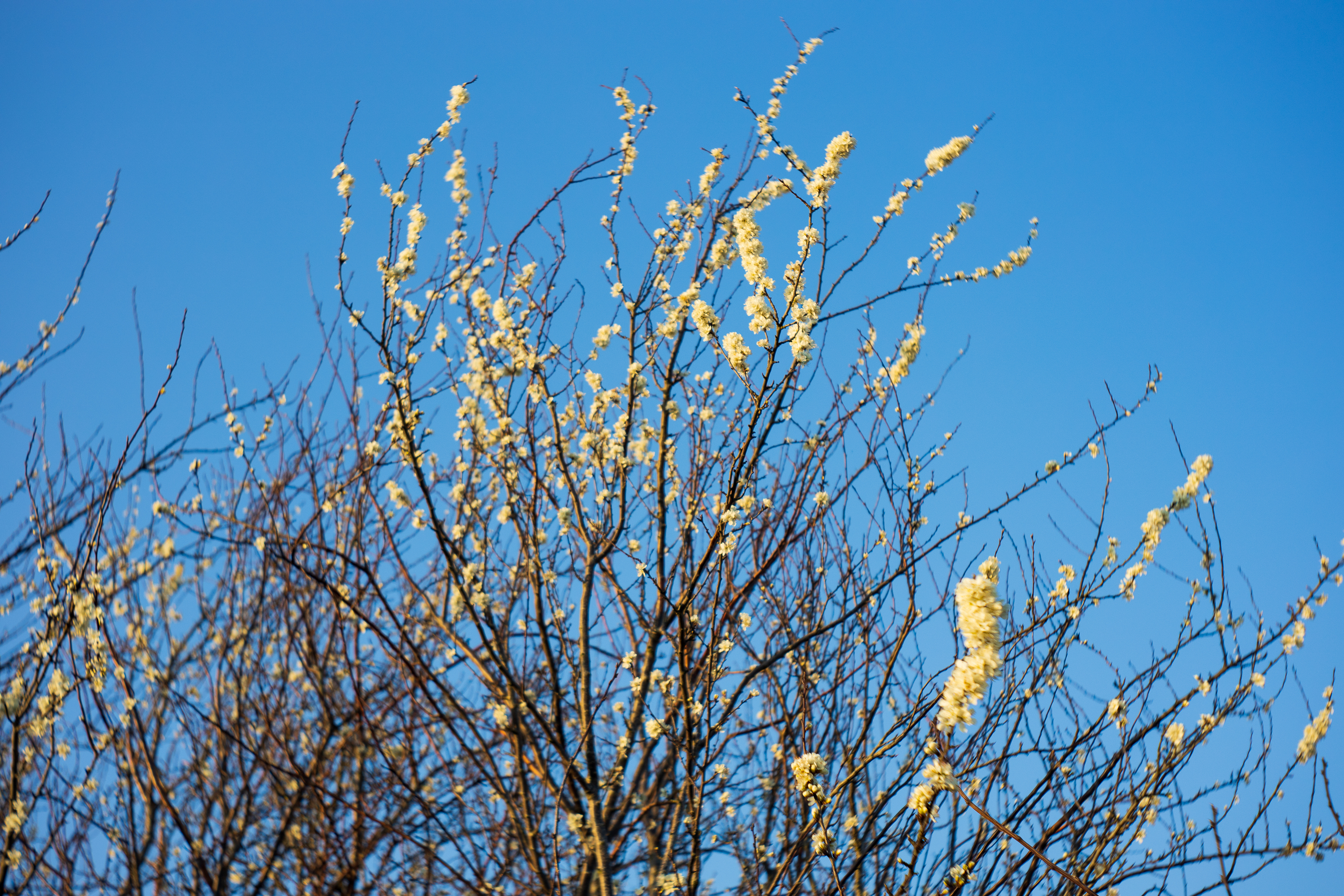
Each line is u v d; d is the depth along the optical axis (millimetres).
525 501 5602
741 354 4379
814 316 4328
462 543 5641
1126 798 4602
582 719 5223
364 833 5281
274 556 5129
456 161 5695
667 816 5664
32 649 4996
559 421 5652
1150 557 5125
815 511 5340
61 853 5070
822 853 3479
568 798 5176
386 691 5371
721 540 4930
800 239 4414
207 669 5695
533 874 5164
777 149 4727
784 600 5641
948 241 5059
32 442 5145
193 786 5711
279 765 5426
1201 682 4859
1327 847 4355
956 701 2928
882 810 4672
